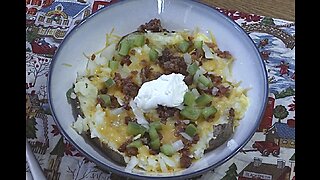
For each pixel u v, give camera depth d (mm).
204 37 363
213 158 310
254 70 340
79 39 348
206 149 315
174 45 359
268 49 385
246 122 324
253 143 342
